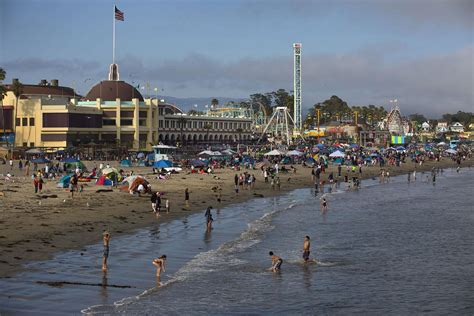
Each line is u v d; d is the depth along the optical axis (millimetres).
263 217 62312
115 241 44156
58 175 93812
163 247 43312
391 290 33625
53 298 28422
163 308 28453
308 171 131000
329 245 47406
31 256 36688
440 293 33156
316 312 29375
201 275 35562
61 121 163125
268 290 33000
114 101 186500
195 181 95188
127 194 70812
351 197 87812
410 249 46094
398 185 112812
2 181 83125
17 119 166500
